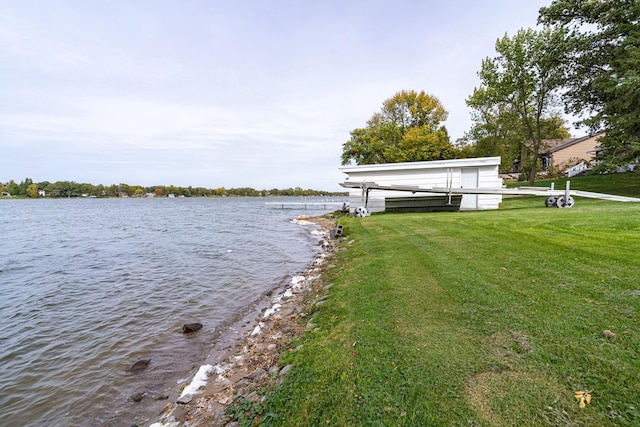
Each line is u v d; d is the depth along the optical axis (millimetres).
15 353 4965
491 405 2295
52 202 92812
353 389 2668
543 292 4078
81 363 4633
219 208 58125
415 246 7590
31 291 8164
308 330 4340
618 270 4484
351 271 6570
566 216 9492
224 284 8352
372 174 19391
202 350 4840
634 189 17094
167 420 3217
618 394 2250
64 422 3465
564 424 2061
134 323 6000
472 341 3172
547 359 2732
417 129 32906
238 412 2875
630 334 2938
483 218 11000
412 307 4180
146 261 11562
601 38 16406
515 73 23547
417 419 2248
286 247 13766
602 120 16109
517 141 35562
